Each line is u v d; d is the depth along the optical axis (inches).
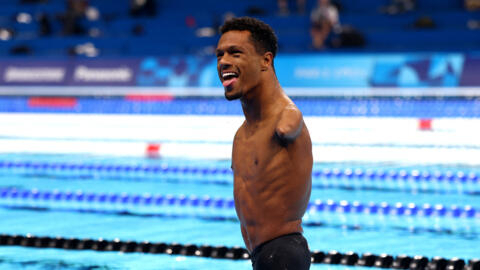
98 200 1015.6
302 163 402.6
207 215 928.9
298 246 402.3
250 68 397.7
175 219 898.7
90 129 1606.8
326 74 1732.3
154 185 1138.0
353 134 1445.6
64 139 1528.1
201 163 1262.3
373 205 920.9
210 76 1803.6
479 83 1606.8
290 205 403.9
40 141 1510.8
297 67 1761.8
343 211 930.7
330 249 721.0
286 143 399.9
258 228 406.6
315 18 1886.1
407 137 1405.0
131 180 1190.9
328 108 1648.6
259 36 402.3
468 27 1962.4
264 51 404.8
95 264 657.0
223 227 843.4
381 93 1672.0
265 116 407.8
